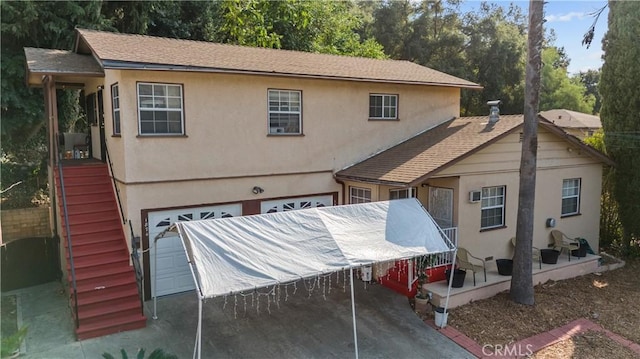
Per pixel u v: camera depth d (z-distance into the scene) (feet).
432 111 58.44
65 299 40.24
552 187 51.31
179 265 41.96
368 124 52.85
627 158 54.49
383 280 44.24
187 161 41.50
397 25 126.93
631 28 51.49
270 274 26.37
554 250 47.98
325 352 31.50
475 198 44.45
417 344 32.83
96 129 50.49
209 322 35.86
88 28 58.49
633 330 35.99
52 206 47.39
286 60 51.49
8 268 42.73
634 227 55.16
